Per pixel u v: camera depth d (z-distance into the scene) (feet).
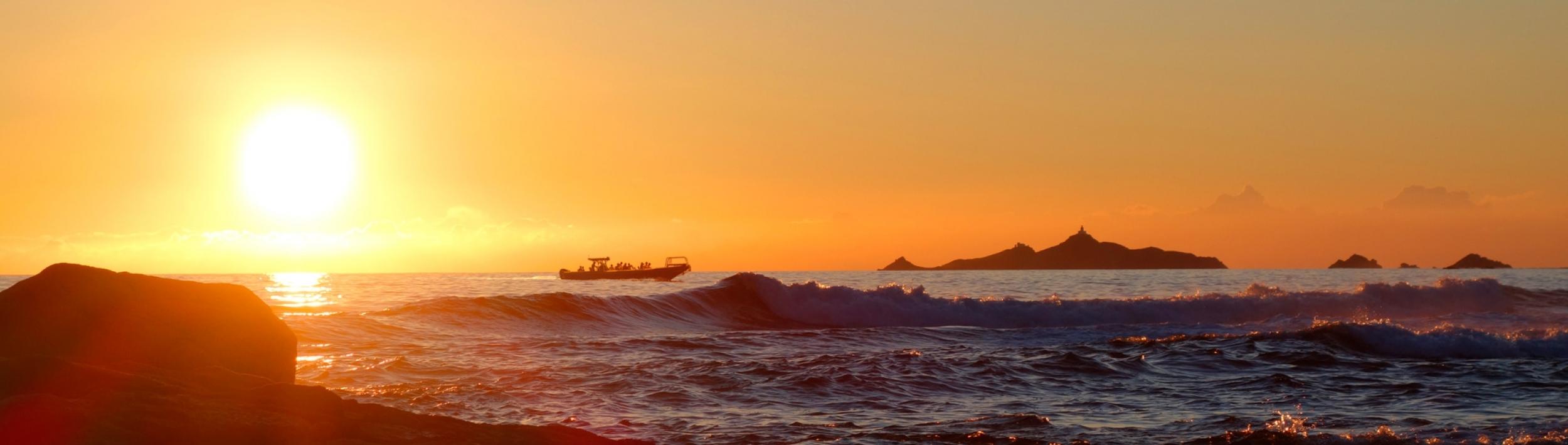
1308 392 53.72
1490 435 40.75
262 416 24.47
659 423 43.34
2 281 307.17
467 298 98.94
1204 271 495.82
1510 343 76.07
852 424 43.34
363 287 286.25
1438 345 75.46
